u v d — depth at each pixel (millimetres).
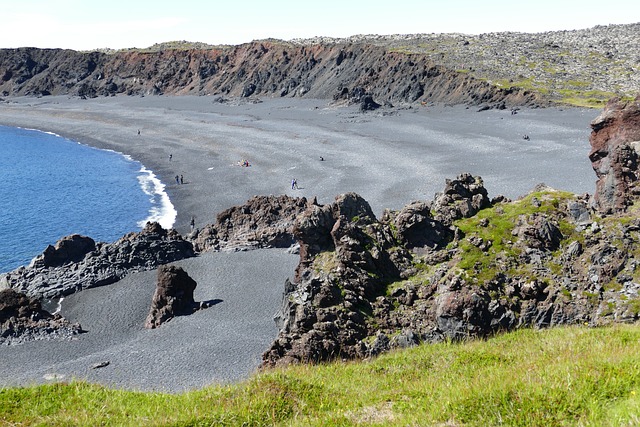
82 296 71125
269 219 90312
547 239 43500
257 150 164875
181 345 55250
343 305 40406
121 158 174125
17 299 63656
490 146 143750
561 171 113875
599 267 40281
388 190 111812
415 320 39906
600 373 16047
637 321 34969
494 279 41000
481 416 15211
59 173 157250
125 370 50656
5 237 104625
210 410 18812
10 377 51188
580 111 173875
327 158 146875
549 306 38750
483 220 46625
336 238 44344
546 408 14781
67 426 18625
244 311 62594
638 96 50469
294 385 20203
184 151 175000
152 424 17953
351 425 16844
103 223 111125
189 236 91250
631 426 12797
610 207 45438
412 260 44875
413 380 21938
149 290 71250
